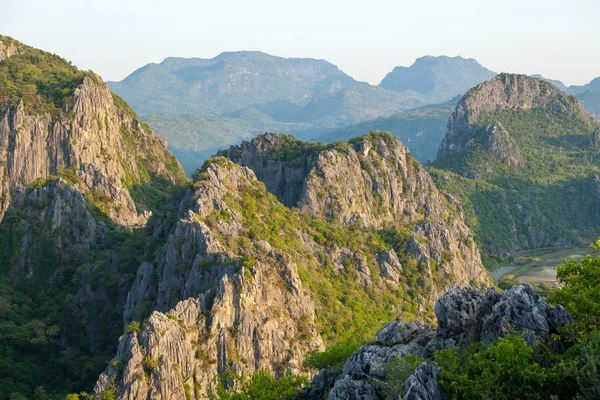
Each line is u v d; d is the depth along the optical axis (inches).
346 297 6998.0
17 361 6451.8
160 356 4744.1
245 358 5162.4
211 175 6958.7
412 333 3321.9
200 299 5285.4
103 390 4630.9
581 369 2396.7
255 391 3545.8
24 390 6033.5
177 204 7003.0
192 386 4810.5
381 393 2810.0
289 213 7721.5
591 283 3068.4
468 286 3159.5
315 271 7037.4
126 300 6373.0
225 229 6245.1
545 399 2507.4
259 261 5733.3
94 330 6624.0
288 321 5610.2
